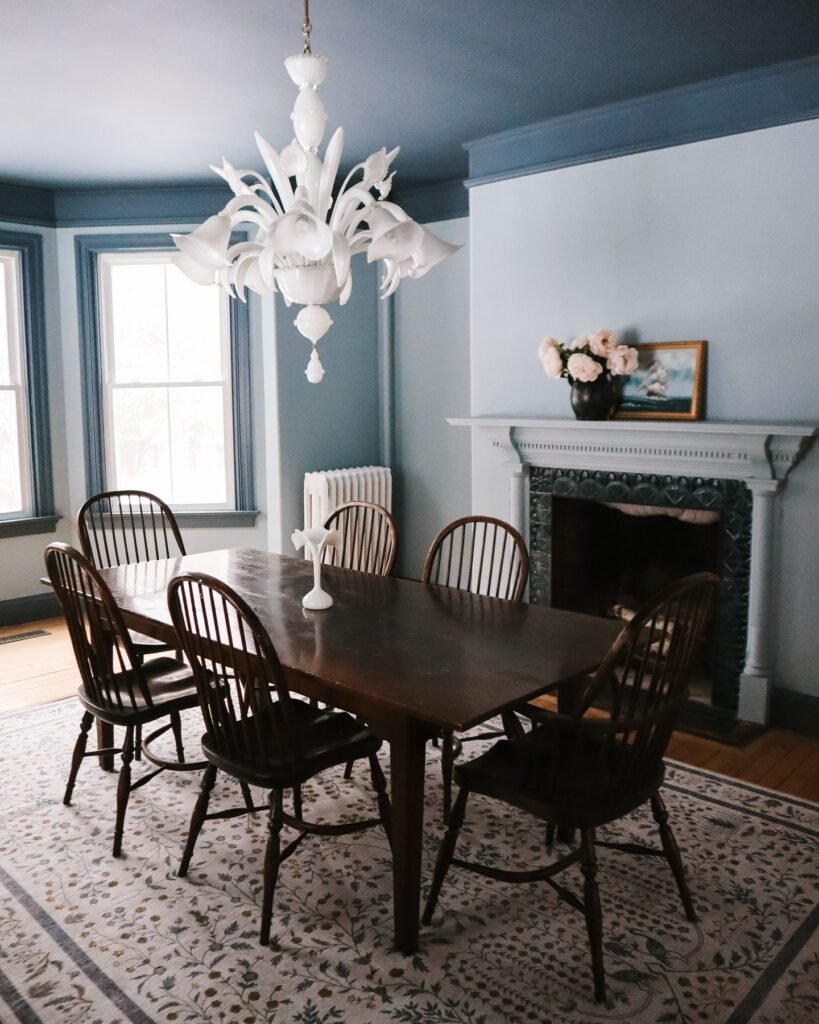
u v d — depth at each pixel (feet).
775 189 11.28
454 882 8.29
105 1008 6.64
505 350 14.29
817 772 10.69
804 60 10.64
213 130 13.32
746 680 12.09
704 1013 6.54
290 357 17.03
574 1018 6.48
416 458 18.34
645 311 12.64
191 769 9.04
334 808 9.71
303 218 7.11
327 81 11.22
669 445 12.18
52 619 18.06
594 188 12.92
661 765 7.48
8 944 7.41
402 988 6.83
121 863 8.65
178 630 7.80
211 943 7.39
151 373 18.07
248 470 18.04
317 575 9.40
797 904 7.93
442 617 9.09
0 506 17.74
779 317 11.44
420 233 7.48
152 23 9.29
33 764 10.95
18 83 11.16
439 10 9.02
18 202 16.99
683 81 11.45
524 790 7.06
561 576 14.06
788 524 11.66
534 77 11.18
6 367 17.53
